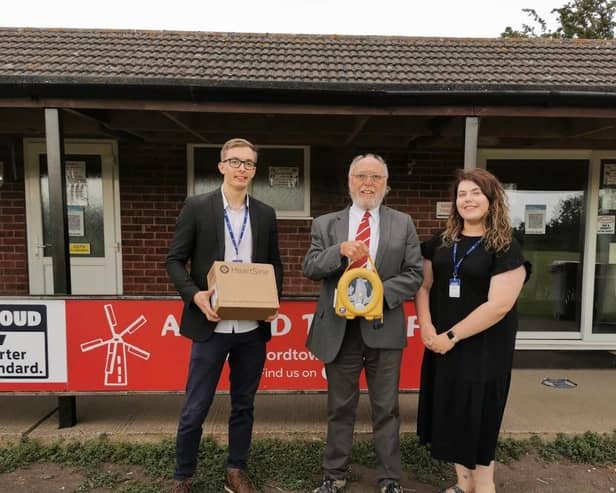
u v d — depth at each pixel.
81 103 3.48
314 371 3.46
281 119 4.66
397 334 2.62
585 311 5.53
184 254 2.62
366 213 2.65
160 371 3.42
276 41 4.99
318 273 2.57
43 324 3.37
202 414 2.62
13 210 5.48
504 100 3.53
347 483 2.91
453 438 2.46
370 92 3.49
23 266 5.51
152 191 5.54
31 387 3.39
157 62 3.95
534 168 5.55
